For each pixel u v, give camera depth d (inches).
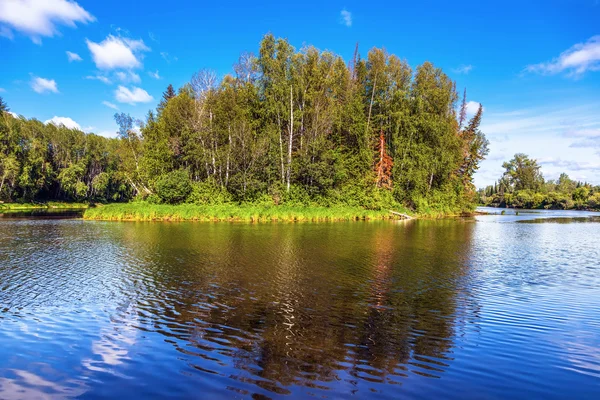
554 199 4042.8
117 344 329.7
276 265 681.6
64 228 1269.7
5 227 1289.4
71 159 3174.2
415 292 516.4
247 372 279.4
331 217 1823.3
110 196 3602.4
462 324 391.2
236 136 1921.8
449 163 2277.3
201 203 1861.5
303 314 417.1
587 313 430.9
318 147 1982.0
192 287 525.0
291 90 2025.1
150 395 246.8
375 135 2298.2
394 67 2348.7
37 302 452.8
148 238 1027.9
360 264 704.4
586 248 973.2
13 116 2805.1
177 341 337.1
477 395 252.2
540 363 302.4
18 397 242.8
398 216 2069.4
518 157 4825.3
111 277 580.1
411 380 271.3
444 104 2389.3
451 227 1549.0
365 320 401.1
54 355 307.6
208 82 2079.2
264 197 1929.1
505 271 664.4
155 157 2012.8
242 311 424.5
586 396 252.2
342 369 287.0
